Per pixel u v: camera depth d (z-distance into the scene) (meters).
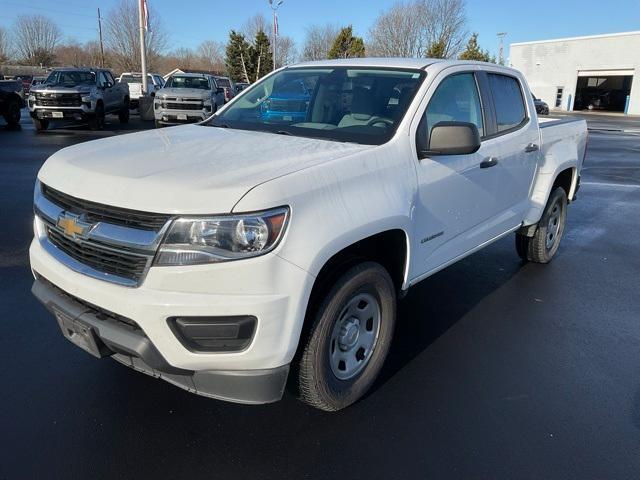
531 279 5.43
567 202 5.93
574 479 2.65
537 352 3.92
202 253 2.32
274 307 2.40
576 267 5.88
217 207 2.31
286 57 64.00
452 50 52.28
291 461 2.71
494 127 4.30
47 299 2.79
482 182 4.04
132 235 2.40
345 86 3.78
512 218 4.76
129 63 62.78
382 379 3.48
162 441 2.80
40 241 2.98
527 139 4.75
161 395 3.19
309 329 2.74
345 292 2.83
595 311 4.70
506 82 4.64
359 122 3.46
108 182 2.52
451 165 3.60
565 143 5.52
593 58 52.47
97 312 2.59
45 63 85.12
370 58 4.16
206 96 18.94
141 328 2.39
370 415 3.09
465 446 2.87
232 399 2.55
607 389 3.47
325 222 2.59
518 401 3.29
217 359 2.42
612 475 2.69
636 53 48.59
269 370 2.49
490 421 3.09
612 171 13.45
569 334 4.23
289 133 3.54
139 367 2.68
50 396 3.13
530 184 5.00
